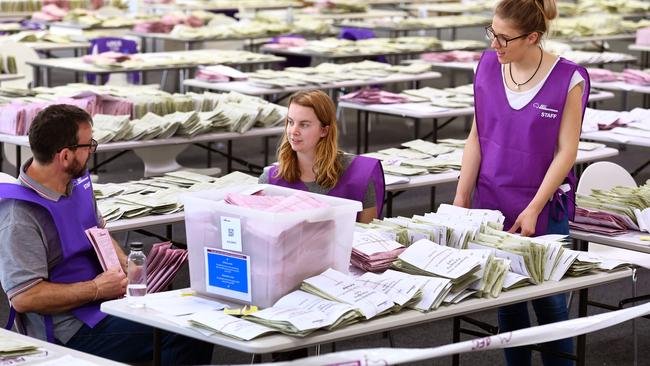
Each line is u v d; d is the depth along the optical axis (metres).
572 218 4.26
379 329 3.05
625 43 16.28
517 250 3.53
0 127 6.32
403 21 13.88
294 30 12.88
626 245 4.36
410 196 8.39
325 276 3.22
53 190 3.60
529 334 3.15
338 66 9.85
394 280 3.32
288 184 4.12
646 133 6.89
